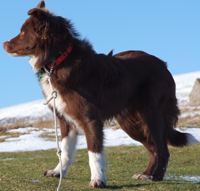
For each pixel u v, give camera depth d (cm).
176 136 796
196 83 3061
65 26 635
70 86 608
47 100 646
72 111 617
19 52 629
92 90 629
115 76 687
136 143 1528
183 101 3694
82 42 650
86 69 623
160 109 756
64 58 612
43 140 1836
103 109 668
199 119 2169
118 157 1151
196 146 1302
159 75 771
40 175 678
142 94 744
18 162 967
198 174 814
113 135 1814
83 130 638
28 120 3700
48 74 617
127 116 784
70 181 632
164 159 722
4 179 611
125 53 823
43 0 700
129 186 609
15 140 1859
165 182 661
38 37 613
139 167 947
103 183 586
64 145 673
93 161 598
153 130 734
